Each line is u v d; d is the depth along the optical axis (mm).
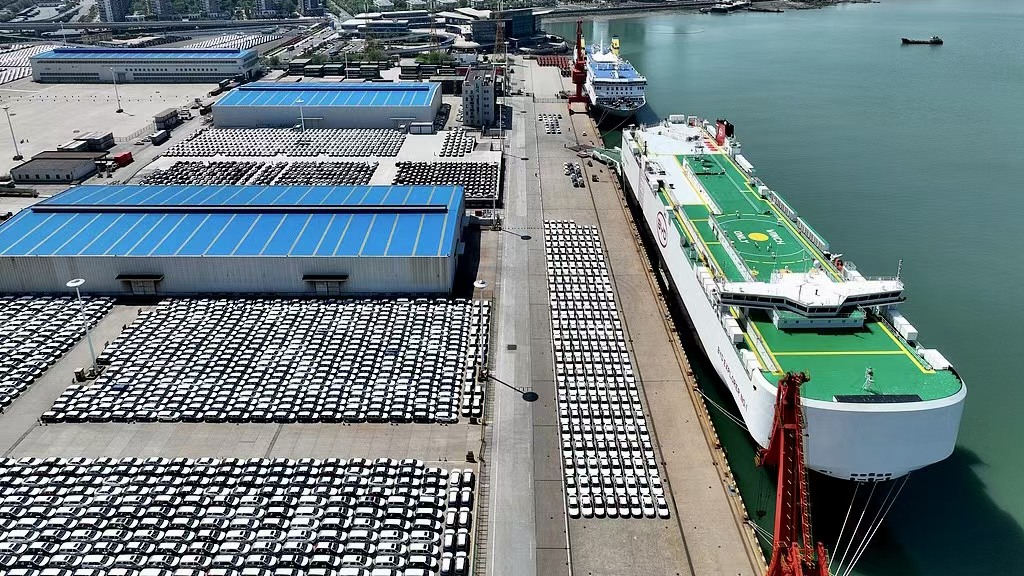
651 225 159125
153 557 79750
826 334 102062
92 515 85375
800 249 124688
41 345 120812
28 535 82625
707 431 100812
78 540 81938
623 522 85875
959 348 128125
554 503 88688
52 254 134875
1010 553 85188
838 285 105000
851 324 103750
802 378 71938
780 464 73375
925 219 178375
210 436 99500
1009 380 119188
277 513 85688
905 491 93875
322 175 199625
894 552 85125
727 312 107562
